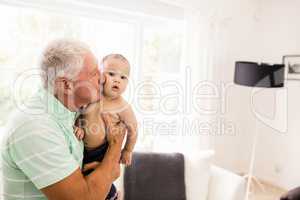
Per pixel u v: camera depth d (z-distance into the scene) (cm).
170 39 234
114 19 201
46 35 174
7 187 82
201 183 178
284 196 182
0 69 161
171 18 224
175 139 222
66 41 83
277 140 283
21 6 165
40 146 74
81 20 187
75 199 76
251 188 283
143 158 174
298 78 261
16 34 165
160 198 168
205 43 235
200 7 229
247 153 310
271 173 292
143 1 207
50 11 174
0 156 87
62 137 80
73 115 91
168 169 175
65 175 75
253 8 286
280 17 274
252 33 292
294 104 266
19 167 77
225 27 263
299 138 265
